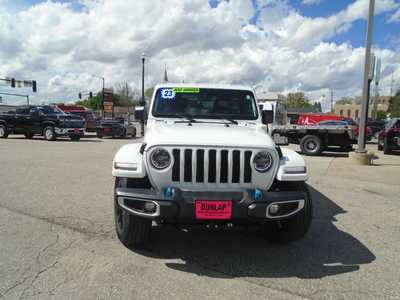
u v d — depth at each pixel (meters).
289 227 3.72
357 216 5.13
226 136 3.54
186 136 3.46
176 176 3.27
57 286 2.88
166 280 3.05
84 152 13.03
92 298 2.71
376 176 8.65
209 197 3.09
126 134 23.50
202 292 2.85
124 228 3.51
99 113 61.88
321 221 4.86
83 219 4.62
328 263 3.48
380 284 3.04
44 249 3.61
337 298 2.79
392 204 5.87
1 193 6.00
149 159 3.25
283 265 3.42
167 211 3.10
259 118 4.61
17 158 10.82
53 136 18.83
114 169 3.37
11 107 52.03
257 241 4.07
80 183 6.98
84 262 3.34
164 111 4.57
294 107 89.50
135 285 2.94
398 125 15.24
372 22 10.41
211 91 4.75
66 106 29.52
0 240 3.82
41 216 4.71
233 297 2.78
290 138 14.76
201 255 3.62
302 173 3.39
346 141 13.77
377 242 4.08
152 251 3.68
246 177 3.31
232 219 3.20
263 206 3.13
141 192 3.18
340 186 7.37
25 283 2.91
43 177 7.59
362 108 10.74
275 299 2.76
